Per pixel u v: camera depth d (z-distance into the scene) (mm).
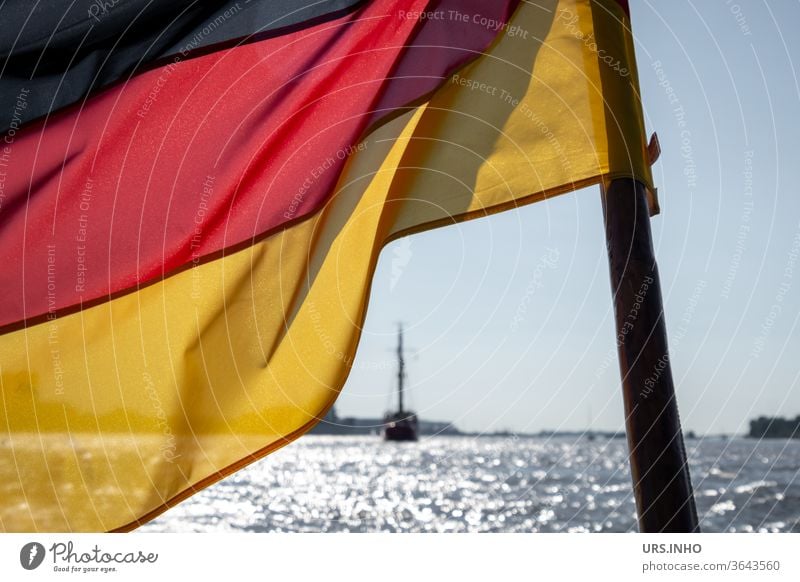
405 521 26766
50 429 3643
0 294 3641
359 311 3738
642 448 2783
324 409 3699
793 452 65312
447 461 71062
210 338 3734
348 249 3762
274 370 3725
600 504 30391
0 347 3643
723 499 29703
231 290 3746
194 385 3717
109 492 3639
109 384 3684
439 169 3725
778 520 24062
